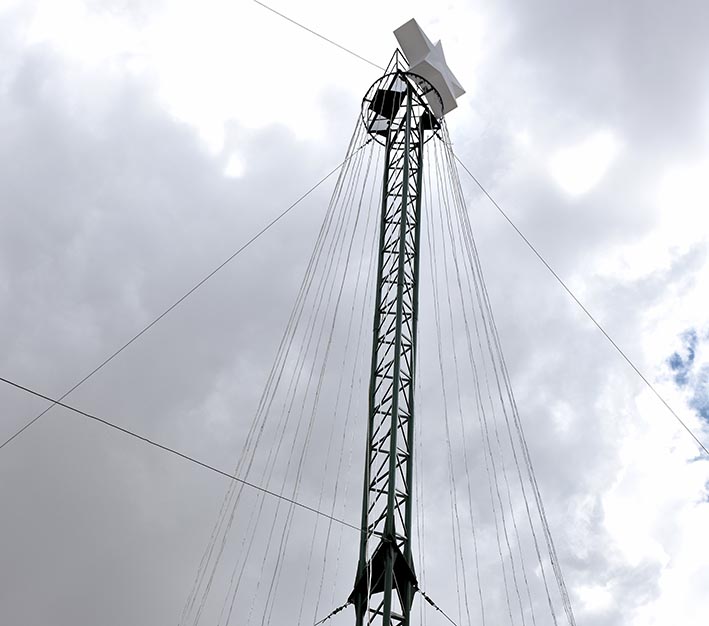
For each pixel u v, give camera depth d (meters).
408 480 34.44
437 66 50.06
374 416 36.53
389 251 42.69
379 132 49.69
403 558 32.22
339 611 32.38
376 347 38.97
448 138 50.44
